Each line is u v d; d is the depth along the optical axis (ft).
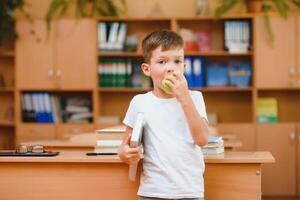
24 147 8.39
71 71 18.74
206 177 7.57
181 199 6.51
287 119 19.72
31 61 18.83
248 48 18.58
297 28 18.25
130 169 6.97
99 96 19.38
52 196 7.90
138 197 7.26
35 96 18.99
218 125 18.40
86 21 18.69
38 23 18.79
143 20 19.12
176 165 6.52
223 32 19.20
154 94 6.89
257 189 7.54
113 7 19.06
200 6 18.85
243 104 19.81
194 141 6.51
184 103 6.40
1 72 20.10
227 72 19.21
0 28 18.34
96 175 7.80
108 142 8.17
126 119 6.97
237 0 18.35
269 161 7.42
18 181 7.94
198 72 18.78
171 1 19.85
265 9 18.53
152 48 6.72
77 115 19.20
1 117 20.22
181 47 6.75
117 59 18.93
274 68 18.30
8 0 18.57
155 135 6.65
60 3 18.79
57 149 11.69
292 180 18.20
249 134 18.37
